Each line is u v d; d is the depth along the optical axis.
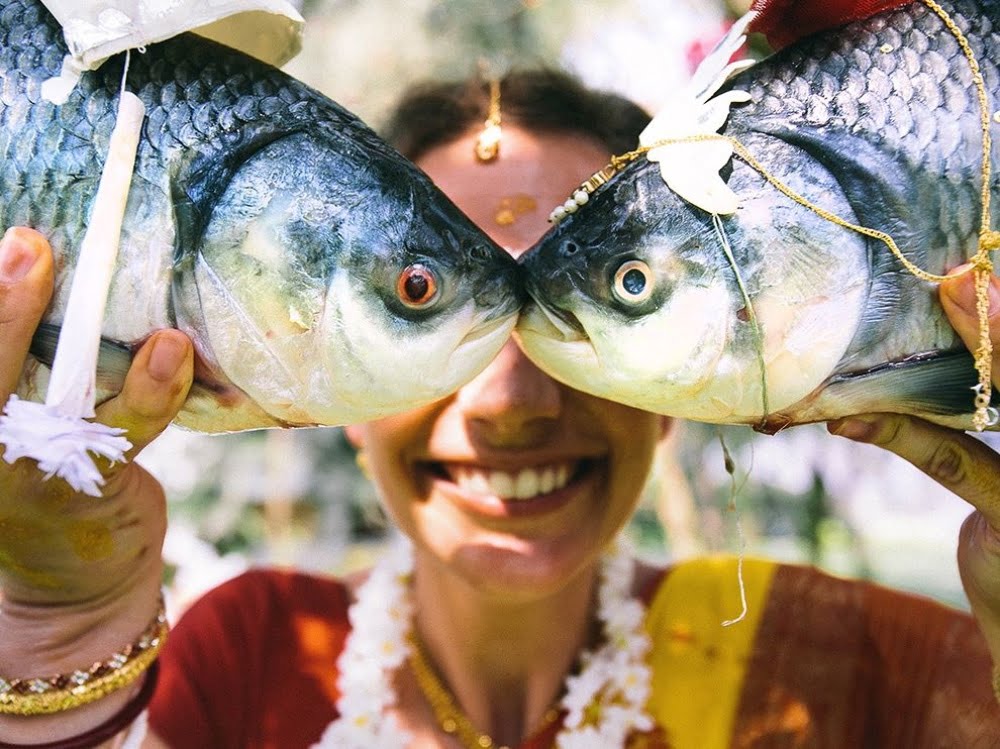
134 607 1.28
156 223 1.04
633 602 1.60
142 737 1.36
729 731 1.54
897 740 1.53
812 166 1.06
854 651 1.57
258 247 1.05
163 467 3.31
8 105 1.03
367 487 3.46
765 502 2.94
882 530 3.58
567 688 1.56
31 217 1.03
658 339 1.08
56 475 1.10
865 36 1.09
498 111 1.45
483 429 1.37
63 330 1.00
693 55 1.55
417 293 1.08
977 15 1.08
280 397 1.09
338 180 1.08
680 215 1.07
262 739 1.68
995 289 1.04
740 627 1.60
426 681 1.60
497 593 1.40
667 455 2.91
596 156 1.45
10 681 1.22
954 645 1.50
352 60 2.19
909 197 1.05
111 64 1.05
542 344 1.16
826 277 1.06
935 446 1.15
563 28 2.05
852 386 1.10
